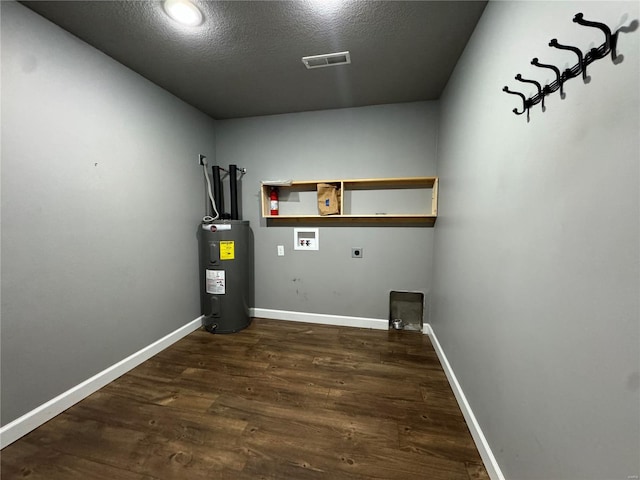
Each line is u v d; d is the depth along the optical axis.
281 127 2.89
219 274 2.64
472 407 1.48
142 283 2.16
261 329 2.80
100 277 1.83
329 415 1.59
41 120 1.48
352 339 2.58
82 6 1.40
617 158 0.60
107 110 1.85
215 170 2.87
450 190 2.04
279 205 2.97
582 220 0.70
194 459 1.30
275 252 3.03
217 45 1.74
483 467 1.26
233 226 2.64
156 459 1.30
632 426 0.57
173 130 2.45
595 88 0.66
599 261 0.65
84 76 1.69
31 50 1.43
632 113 0.56
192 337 2.62
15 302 1.39
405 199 2.66
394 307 2.84
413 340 2.56
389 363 2.15
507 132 1.13
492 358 1.24
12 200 1.37
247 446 1.37
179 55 1.84
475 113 1.51
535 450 0.91
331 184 2.74
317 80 2.18
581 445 0.71
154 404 1.68
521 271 1.01
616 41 0.60
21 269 1.41
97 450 1.35
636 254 0.55
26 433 1.43
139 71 2.05
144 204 2.17
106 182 1.85
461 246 1.73
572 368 0.74
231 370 2.05
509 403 1.08
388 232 2.73
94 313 1.79
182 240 2.61
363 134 2.70
